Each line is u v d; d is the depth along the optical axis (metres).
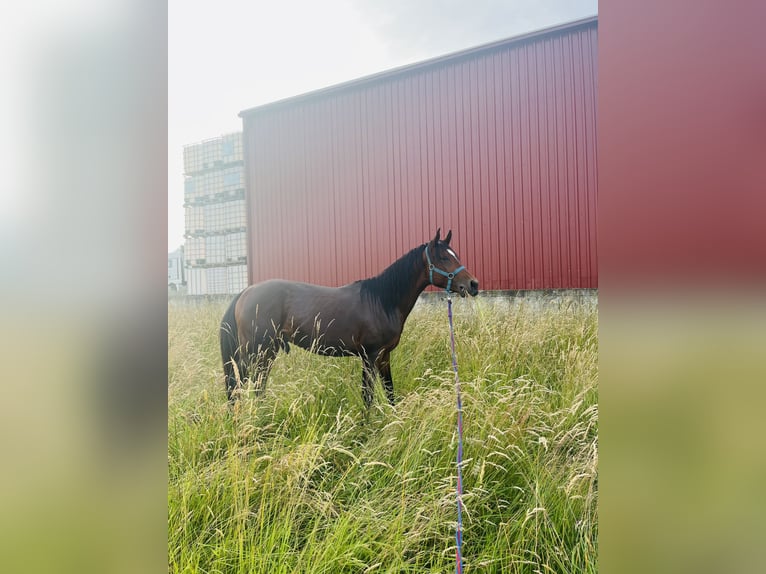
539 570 1.34
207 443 1.61
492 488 1.44
